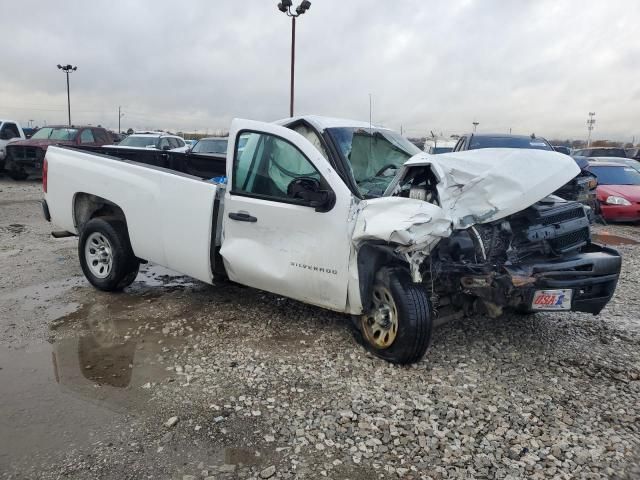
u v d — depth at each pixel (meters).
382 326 4.09
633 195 11.45
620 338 4.67
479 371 3.96
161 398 3.51
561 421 3.29
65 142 17.94
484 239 3.95
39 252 7.67
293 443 3.02
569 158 4.32
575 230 4.23
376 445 3.01
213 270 4.89
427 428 3.18
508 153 4.18
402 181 4.10
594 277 4.05
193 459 2.86
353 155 4.45
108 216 5.71
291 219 4.25
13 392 3.57
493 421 3.27
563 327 4.93
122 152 6.56
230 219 4.68
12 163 17.42
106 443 3.00
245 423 3.21
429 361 4.11
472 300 4.25
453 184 3.91
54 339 4.47
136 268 5.69
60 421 3.21
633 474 2.78
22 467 2.78
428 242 3.65
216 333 4.63
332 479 2.72
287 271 4.32
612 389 3.71
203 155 6.68
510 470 2.81
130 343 4.41
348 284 4.00
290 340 4.48
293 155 4.35
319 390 3.62
